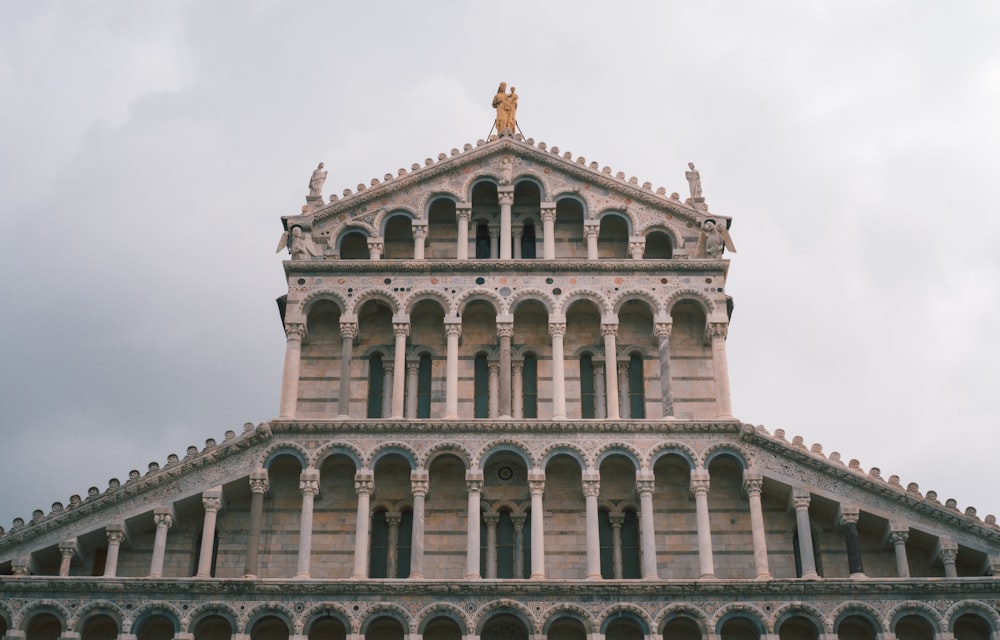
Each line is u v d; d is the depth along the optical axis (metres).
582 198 58.28
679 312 56.53
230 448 51.84
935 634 48.47
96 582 48.81
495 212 58.84
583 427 52.31
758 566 50.03
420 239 57.44
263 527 52.09
